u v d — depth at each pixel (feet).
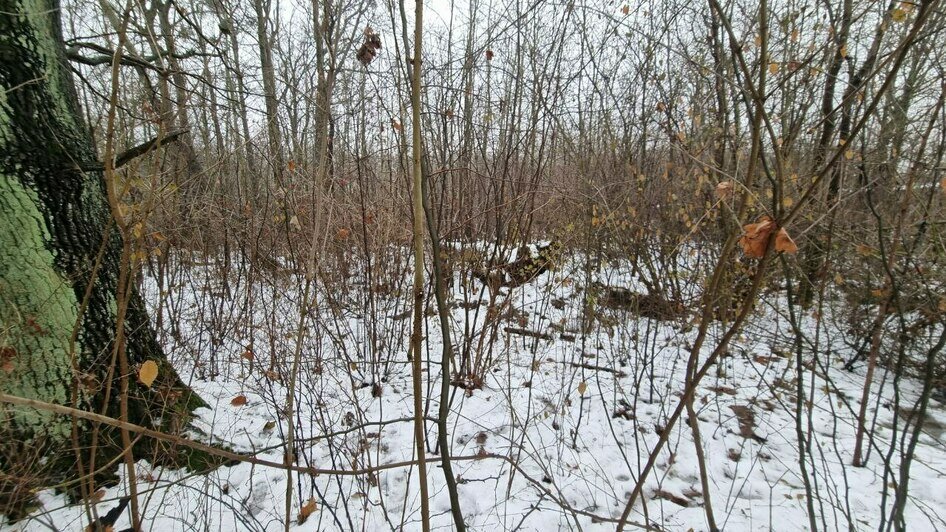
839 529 7.12
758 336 12.68
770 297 12.83
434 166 12.30
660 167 13.85
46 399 6.45
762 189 9.20
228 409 9.45
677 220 13.05
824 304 13.76
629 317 14.11
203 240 14.32
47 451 6.43
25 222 6.37
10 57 6.16
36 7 6.45
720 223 11.64
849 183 9.41
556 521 7.38
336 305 11.64
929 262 8.66
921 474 8.34
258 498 7.44
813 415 10.43
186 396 8.64
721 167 10.19
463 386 10.66
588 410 10.39
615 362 13.05
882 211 9.31
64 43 7.05
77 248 6.91
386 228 13.09
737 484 8.34
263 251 13.28
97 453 6.89
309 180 10.18
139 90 6.78
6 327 5.90
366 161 12.47
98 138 8.30
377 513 7.39
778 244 3.67
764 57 3.73
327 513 7.28
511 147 11.65
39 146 6.45
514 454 8.96
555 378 12.03
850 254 10.33
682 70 12.28
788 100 8.25
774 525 7.23
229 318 12.32
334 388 10.88
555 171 13.79
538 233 15.70
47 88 6.57
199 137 13.42
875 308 11.49
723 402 10.97
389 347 11.89
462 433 9.67
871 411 10.50
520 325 13.83
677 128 11.80
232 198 13.52
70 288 6.84
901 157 8.17
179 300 13.79
